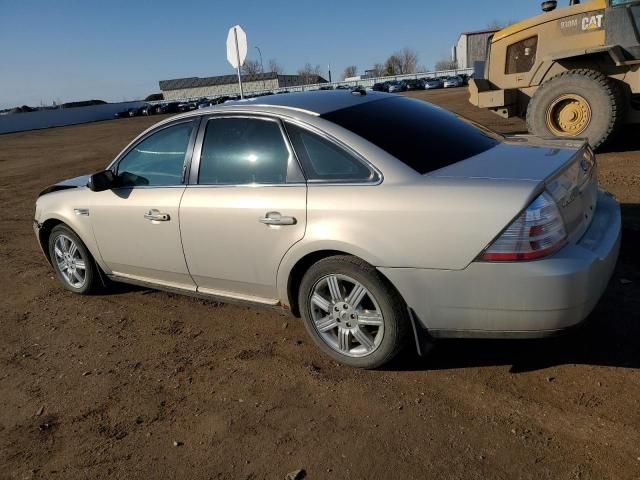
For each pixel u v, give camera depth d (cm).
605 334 347
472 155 336
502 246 274
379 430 286
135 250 436
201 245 387
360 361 336
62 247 515
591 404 286
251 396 329
